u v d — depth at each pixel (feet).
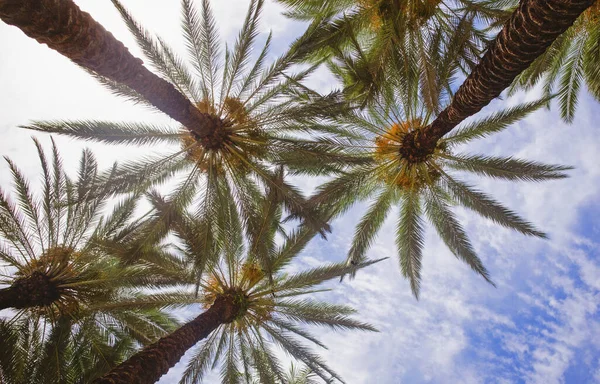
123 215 39.63
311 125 34.65
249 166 33.32
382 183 39.91
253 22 30.07
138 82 23.95
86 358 37.58
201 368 36.42
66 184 36.81
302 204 32.48
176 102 27.35
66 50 19.22
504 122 36.37
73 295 37.29
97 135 29.78
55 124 28.71
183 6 29.96
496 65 22.74
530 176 35.78
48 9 17.21
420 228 39.42
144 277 35.83
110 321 39.29
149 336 40.04
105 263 37.70
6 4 16.11
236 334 38.52
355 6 38.01
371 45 43.42
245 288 38.93
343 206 40.42
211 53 31.22
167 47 31.22
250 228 33.91
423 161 36.70
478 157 37.14
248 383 38.68
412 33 36.94
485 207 37.19
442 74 35.29
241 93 32.58
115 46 21.52
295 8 40.65
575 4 18.11
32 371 33.99
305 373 45.42
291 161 33.14
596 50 36.88
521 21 20.25
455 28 35.99
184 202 33.45
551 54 38.83
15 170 35.83
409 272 40.16
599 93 39.91
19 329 35.45
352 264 37.04
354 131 38.32
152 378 25.96
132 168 30.83
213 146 31.96
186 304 37.70
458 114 28.73
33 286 35.12
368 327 37.29
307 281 37.55
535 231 35.86
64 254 37.32
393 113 37.47
